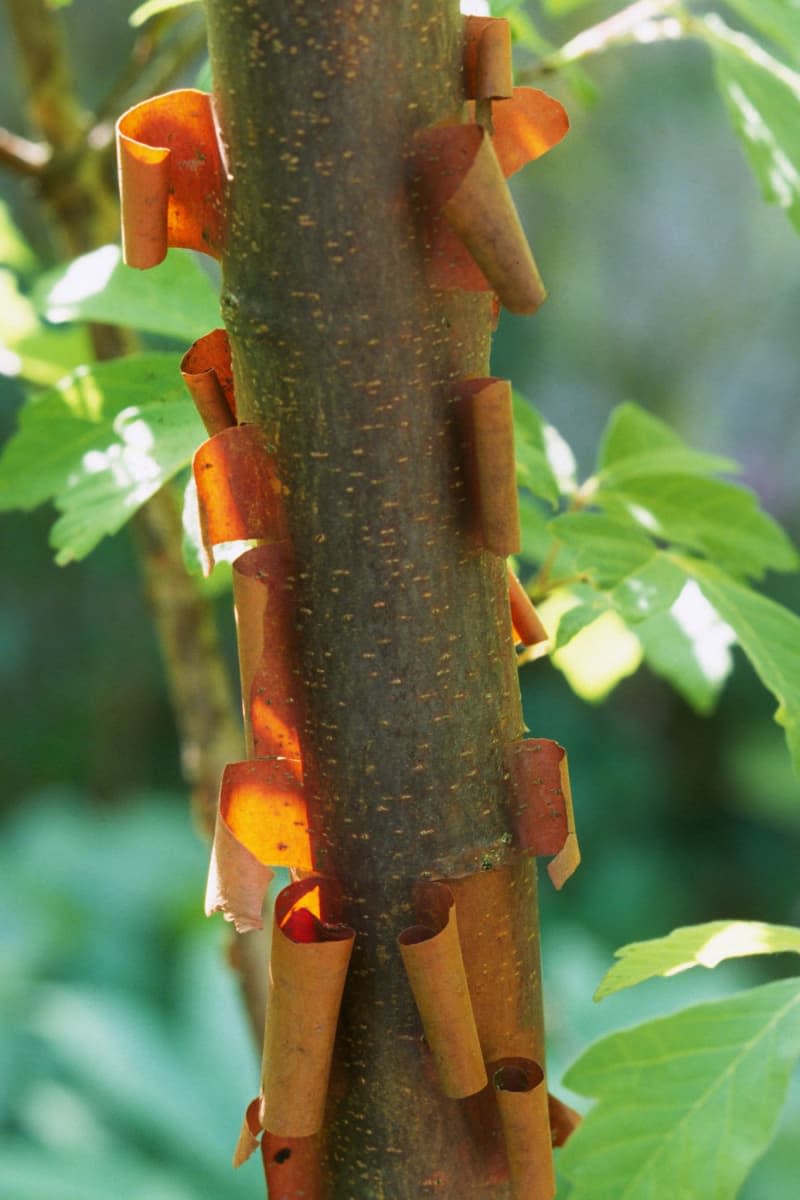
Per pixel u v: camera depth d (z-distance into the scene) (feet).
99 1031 11.19
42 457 3.98
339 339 3.33
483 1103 3.49
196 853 16.06
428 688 3.40
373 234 3.31
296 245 3.31
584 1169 3.65
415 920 3.43
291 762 3.44
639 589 3.80
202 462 3.37
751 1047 3.69
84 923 14.79
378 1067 3.46
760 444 21.67
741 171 21.31
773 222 21.44
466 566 3.40
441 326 3.34
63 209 4.80
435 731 3.40
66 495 3.92
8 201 17.52
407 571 3.37
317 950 3.34
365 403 3.34
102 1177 9.75
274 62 3.28
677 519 4.32
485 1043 3.48
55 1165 9.84
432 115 3.31
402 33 3.28
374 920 3.43
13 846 16.12
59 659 19.52
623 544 3.86
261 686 3.39
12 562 19.17
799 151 4.11
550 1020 11.30
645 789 18.54
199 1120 10.46
